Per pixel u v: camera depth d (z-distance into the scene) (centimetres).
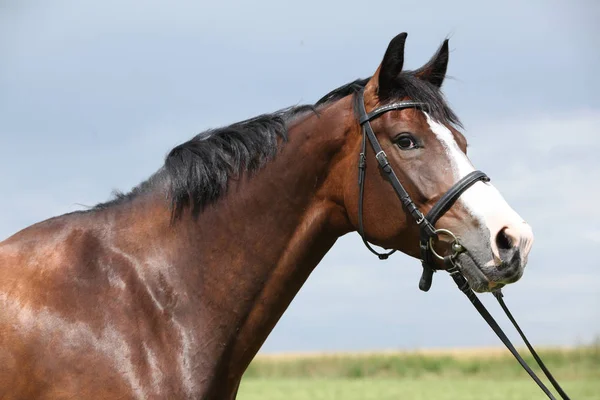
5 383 513
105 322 530
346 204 581
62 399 511
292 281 585
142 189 593
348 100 595
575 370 3466
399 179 559
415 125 561
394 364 4006
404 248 572
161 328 544
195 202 577
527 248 518
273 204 580
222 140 591
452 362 3950
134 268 555
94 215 579
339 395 2380
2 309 527
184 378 538
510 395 2258
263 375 4009
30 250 556
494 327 562
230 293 568
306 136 590
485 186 543
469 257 533
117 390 516
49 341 520
